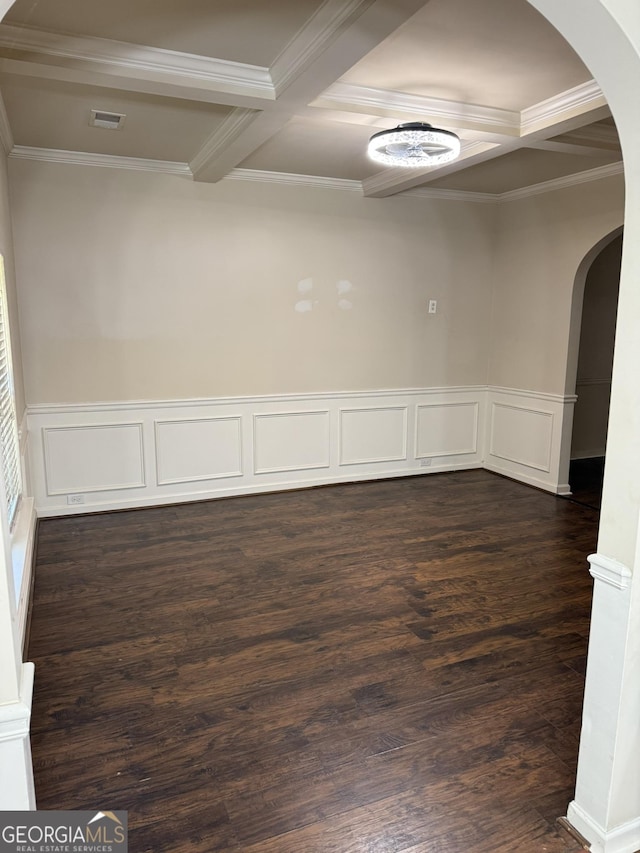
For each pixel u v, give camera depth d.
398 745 2.15
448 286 5.54
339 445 5.37
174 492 4.82
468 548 3.96
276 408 5.07
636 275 1.53
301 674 2.57
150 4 2.16
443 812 1.86
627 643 1.62
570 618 3.06
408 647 2.79
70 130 3.59
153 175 4.37
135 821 1.81
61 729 2.22
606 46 1.45
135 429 4.61
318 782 1.98
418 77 2.83
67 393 4.37
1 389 2.69
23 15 2.22
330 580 3.48
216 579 3.49
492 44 2.50
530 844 1.75
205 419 4.83
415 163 3.50
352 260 5.12
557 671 2.60
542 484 5.26
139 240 4.41
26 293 4.15
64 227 4.19
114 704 2.37
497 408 5.77
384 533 4.23
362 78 2.85
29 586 3.14
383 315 5.33
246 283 4.79
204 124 3.47
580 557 3.82
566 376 4.96
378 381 5.42
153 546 3.96
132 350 4.51
